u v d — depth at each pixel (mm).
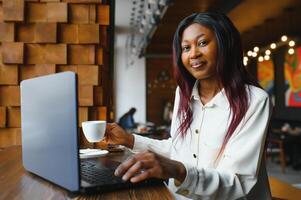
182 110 1248
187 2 5457
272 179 1807
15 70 1897
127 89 9703
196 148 1153
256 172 929
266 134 987
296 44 6953
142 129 4477
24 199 775
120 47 9648
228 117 1068
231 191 892
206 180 854
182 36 1168
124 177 769
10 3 1865
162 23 6586
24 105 1051
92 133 1109
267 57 7012
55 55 1922
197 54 1084
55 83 828
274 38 8070
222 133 1071
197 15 1112
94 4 1944
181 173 829
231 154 948
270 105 1010
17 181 944
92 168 1029
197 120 1200
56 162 857
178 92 1348
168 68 10000
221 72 1063
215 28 1066
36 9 1911
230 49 1064
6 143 1888
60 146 833
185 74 1237
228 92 1056
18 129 1898
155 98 9945
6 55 1876
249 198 1069
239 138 964
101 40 1975
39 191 843
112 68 2312
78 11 1941
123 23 8070
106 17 1964
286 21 6543
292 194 1562
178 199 1004
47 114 887
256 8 5605
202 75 1104
